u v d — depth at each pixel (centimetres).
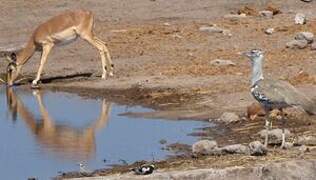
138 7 7862
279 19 7181
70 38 5731
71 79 5644
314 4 7712
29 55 5650
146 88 5066
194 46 6384
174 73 5478
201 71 5466
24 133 4088
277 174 3092
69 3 8062
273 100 3319
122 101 4859
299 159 3175
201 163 3234
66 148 3762
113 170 3312
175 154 3575
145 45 6481
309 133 3750
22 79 5694
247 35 6644
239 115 4272
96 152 3669
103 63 5619
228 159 3247
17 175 3328
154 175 3048
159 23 7250
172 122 4244
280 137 3597
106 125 4234
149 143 3803
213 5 7800
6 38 7062
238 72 5378
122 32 6931
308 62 5606
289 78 5044
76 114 4531
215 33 6731
